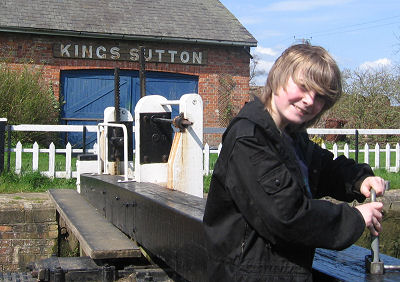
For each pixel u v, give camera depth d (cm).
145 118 498
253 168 182
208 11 1753
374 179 212
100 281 396
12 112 1338
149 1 1722
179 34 1606
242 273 191
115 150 611
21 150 941
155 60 1608
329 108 197
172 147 463
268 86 196
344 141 1812
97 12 1609
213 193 199
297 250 191
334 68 188
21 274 421
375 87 1861
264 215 181
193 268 289
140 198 401
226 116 1669
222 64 1670
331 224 181
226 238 195
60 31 1498
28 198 755
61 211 584
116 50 1574
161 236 347
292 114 192
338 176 225
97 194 570
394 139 1811
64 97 1544
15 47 1495
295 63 188
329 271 217
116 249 401
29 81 1397
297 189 180
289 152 191
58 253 731
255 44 1661
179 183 452
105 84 1581
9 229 709
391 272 214
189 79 1653
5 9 1515
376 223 194
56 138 1461
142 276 397
